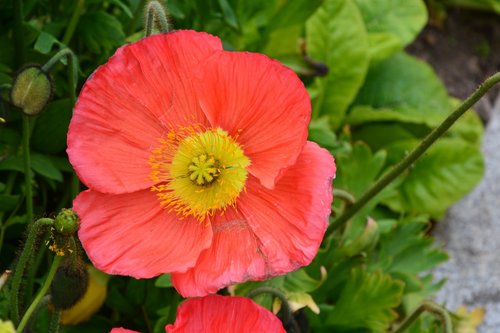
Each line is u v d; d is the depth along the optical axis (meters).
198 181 0.39
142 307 0.51
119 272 0.38
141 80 0.39
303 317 0.48
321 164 0.38
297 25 0.55
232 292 0.47
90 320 0.50
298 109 0.38
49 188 0.51
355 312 0.51
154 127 0.39
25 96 0.40
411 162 0.45
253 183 0.39
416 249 0.54
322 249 0.51
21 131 0.48
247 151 0.39
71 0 0.50
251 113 0.39
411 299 0.55
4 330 0.34
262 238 0.38
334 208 0.53
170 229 0.39
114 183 0.38
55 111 0.47
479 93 0.42
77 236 0.39
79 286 0.38
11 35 0.50
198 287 0.37
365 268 0.54
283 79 0.38
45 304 0.40
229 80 0.38
